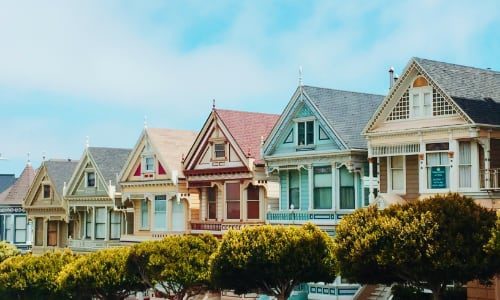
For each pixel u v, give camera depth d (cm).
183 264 4962
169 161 6206
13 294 6122
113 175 6888
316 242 4375
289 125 5259
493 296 4091
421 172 4400
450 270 3528
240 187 5631
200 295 5831
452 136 4253
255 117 5997
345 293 4841
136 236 6506
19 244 7875
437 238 3541
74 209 7131
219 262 4444
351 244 3794
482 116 4222
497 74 4769
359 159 4872
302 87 5128
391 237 3625
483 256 3522
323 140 5025
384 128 4606
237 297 5656
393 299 4419
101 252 5553
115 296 5566
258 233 4366
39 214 7550
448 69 4494
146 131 6397
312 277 4369
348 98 5291
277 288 4459
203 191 6000
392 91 4534
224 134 5716
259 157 5597
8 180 9075
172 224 6175
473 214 3581
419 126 4406
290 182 5306
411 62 4434
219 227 5747
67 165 7650
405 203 3784
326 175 5044
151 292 6306
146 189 6400
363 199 4853
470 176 4212
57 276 5966
